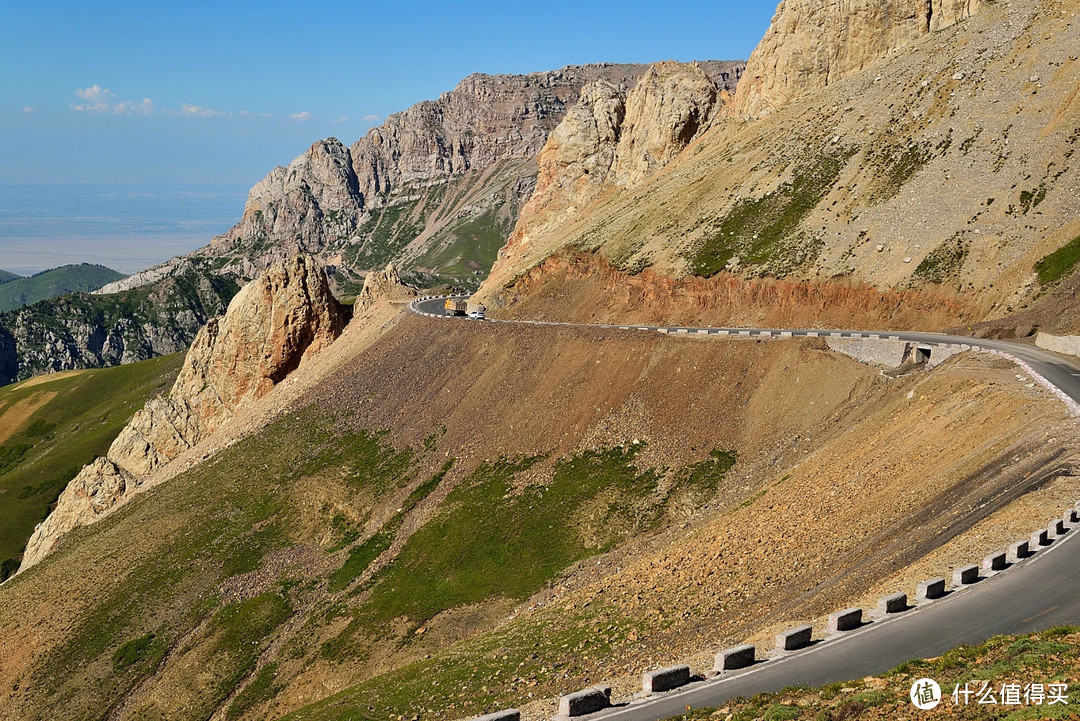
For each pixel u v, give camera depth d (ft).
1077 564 93.04
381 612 200.13
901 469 138.21
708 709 79.30
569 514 204.23
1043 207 237.45
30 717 213.25
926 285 237.66
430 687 134.10
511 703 114.52
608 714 83.51
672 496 195.11
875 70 346.13
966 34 323.57
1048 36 292.81
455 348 289.53
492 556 203.10
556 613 152.76
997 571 96.02
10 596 268.41
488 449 242.17
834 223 281.33
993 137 270.46
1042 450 119.14
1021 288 216.74
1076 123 255.50
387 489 248.52
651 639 120.78
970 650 76.89
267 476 277.85
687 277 300.40
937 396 157.89
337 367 327.06
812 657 86.69
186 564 247.50
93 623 234.99
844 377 195.52
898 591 98.17
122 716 206.28
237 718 190.19
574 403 237.04
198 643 218.18
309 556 238.27
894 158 290.15
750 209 315.58
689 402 216.74
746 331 229.66
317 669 191.72
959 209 253.03
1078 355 165.48
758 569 128.88
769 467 185.26
